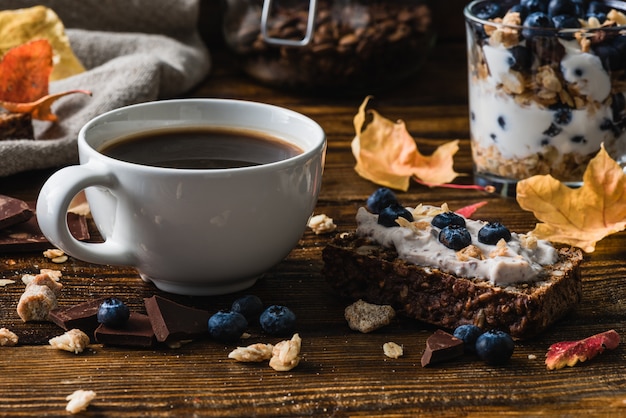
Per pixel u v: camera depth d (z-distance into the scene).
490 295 0.58
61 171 0.58
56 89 0.81
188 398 0.55
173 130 0.64
